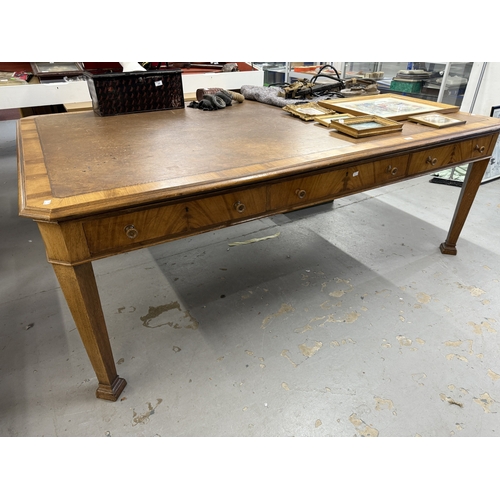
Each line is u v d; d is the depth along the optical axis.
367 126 1.60
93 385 1.41
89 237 1.02
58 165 1.22
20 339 1.61
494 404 1.32
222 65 3.25
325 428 1.25
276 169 1.20
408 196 2.95
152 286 1.94
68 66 2.86
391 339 1.60
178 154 1.32
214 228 1.21
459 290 1.88
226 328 1.67
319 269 2.06
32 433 1.24
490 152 1.81
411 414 1.29
